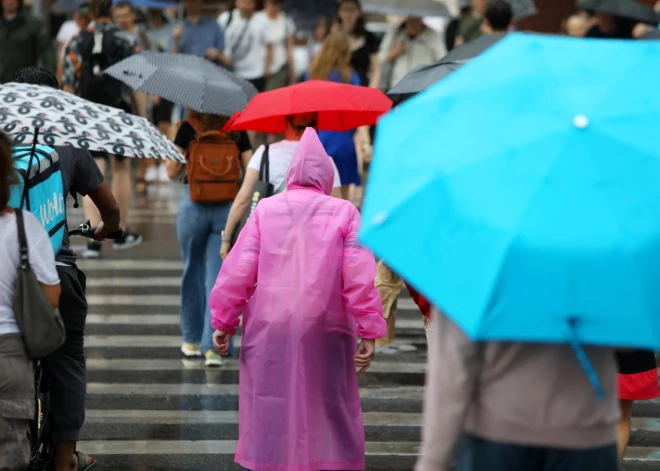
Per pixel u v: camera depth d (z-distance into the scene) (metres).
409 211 7.86
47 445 12.98
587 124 7.63
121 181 25.94
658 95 7.92
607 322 7.31
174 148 11.95
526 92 7.93
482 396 8.53
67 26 37.84
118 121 11.55
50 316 10.68
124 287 22.78
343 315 12.02
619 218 7.36
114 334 20.41
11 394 10.72
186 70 18.25
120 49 24.73
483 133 7.84
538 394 8.37
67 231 13.08
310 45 33.88
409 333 20.95
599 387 7.78
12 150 10.80
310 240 12.01
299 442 11.73
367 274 11.90
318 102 15.80
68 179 12.85
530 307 7.29
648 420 17.19
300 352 11.79
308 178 12.32
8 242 10.72
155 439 16.27
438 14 31.97
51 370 13.03
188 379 18.14
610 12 29.25
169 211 30.84
